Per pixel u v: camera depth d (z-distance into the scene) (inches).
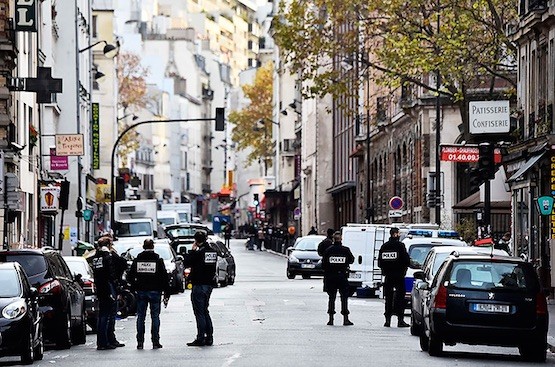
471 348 2130.9
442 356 1899.6
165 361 1822.1
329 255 2549.2
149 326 2628.0
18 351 1798.7
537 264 3363.7
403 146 5585.6
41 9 5083.7
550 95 3243.1
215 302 3316.9
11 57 3816.4
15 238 4050.2
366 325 2561.5
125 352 2028.8
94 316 2571.4
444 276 1891.0
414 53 3526.1
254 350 1969.7
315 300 3415.4
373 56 5969.5
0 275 1878.7
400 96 5482.3
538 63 3393.2
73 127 6028.5
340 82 3703.3
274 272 5556.1
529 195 3432.6
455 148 3233.3
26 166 4397.1
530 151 3270.2
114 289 2118.6
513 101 4293.8
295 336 2263.8
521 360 1888.5
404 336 2283.5
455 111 4975.4
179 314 2965.1
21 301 1833.2
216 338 2240.4
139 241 3969.0
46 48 5438.0
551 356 1983.3
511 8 3639.3
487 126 3132.4
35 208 4658.0
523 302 1860.2
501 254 2086.6
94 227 7455.7
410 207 5383.9
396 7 3587.6
